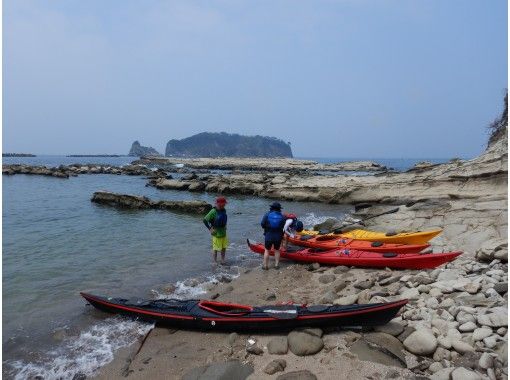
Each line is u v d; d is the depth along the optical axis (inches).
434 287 283.4
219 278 392.5
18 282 380.8
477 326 212.8
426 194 851.4
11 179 1845.5
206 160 3954.2
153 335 263.9
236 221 789.9
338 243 457.7
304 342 223.8
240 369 206.8
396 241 463.8
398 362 201.9
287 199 1190.3
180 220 786.2
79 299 334.0
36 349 248.5
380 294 292.4
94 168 2471.7
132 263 452.8
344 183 1179.3
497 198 565.9
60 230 660.7
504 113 805.2
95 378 215.2
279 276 388.8
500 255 340.2
